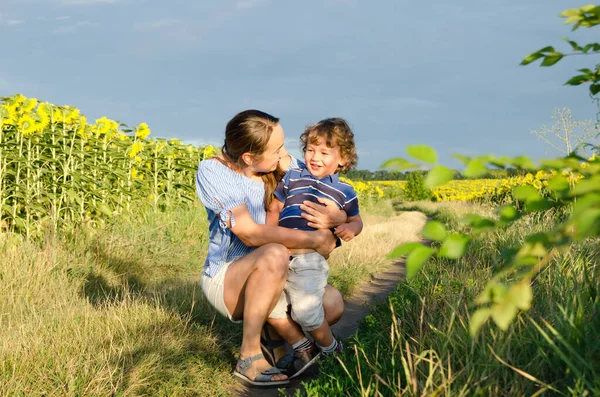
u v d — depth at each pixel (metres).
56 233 6.23
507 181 12.28
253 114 3.15
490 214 5.65
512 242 5.51
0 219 6.32
